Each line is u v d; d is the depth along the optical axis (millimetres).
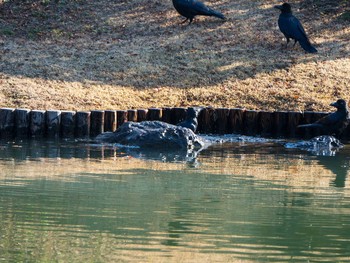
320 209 13625
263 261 10594
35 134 21234
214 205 13656
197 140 20562
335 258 10836
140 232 11773
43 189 14578
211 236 11672
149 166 17422
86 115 21453
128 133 20625
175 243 11258
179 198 14148
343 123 21797
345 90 24156
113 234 11633
